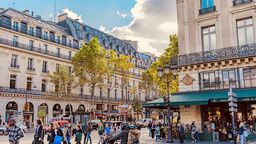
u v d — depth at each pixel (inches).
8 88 1625.2
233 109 538.0
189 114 847.7
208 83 831.1
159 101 848.9
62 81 1739.7
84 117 1710.1
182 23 928.3
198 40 884.6
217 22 852.0
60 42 1973.4
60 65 1925.4
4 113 1584.6
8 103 1632.6
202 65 842.2
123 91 2516.0
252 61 757.3
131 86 2610.7
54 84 1819.6
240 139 617.9
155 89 2445.9
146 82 2301.9
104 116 2118.6
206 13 876.0
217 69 817.5
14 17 1692.9
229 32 823.1
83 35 2245.3
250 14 791.1
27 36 1754.4
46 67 1883.6
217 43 843.4
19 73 1706.4
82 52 1729.8
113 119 2177.7
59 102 1918.1
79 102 2041.1
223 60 801.6
